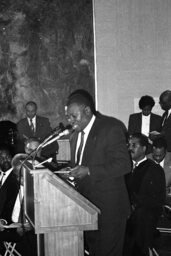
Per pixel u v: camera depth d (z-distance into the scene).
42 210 2.89
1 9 9.19
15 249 5.04
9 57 9.22
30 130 8.16
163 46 9.05
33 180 2.93
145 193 4.73
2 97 9.20
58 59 9.22
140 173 4.83
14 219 4.69
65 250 3.00
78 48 9.20
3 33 9.20
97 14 9.12
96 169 3.33
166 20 9.05
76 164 3.65
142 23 9.05
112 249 3.45
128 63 9.09
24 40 9.22
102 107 9.12
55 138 3.20
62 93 9.20
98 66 9.13
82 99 3.48
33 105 8.19
